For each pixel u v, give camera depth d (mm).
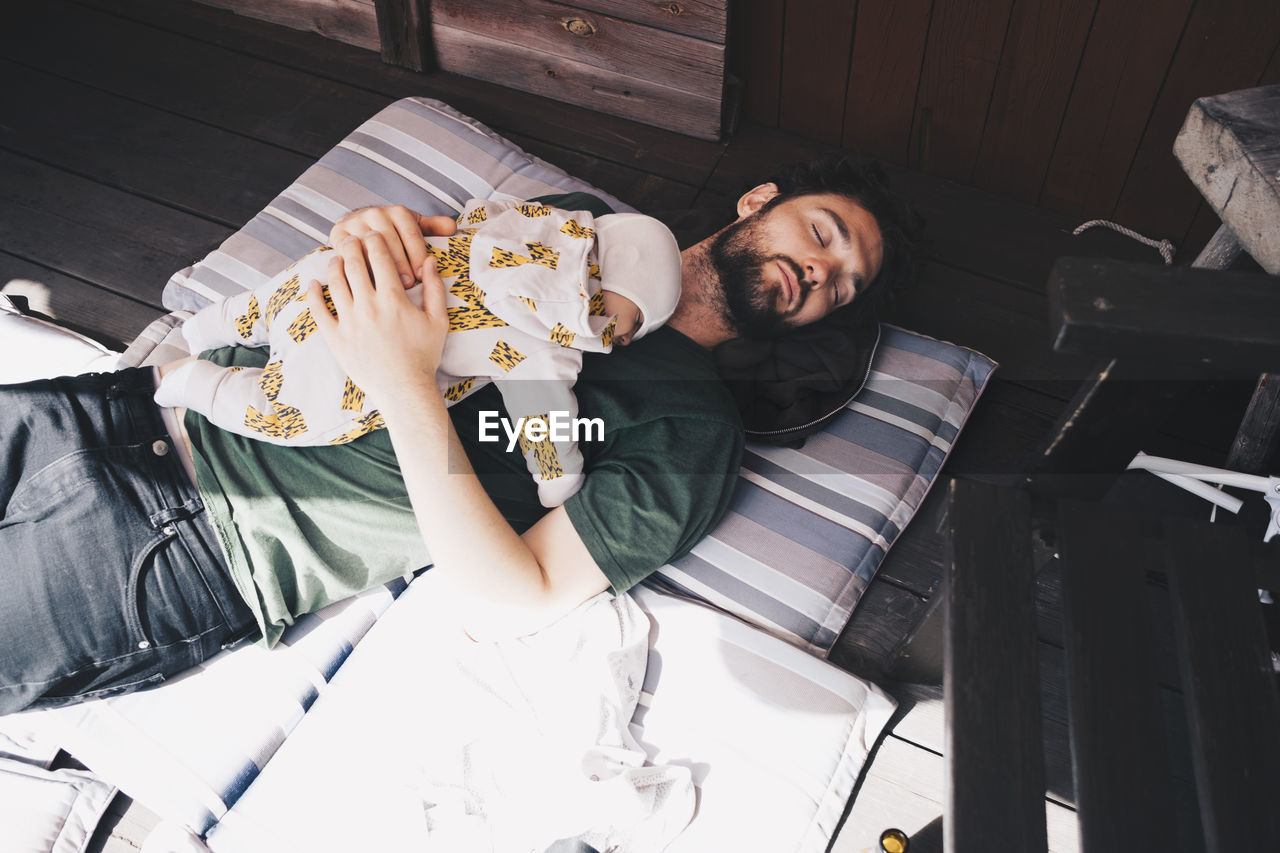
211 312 1555
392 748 1400
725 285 1580
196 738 1422
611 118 2314
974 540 1141
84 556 1335
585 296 1342
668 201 2168
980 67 1977
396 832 1338
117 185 2180
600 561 1383
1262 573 1364
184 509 1390
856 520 1618
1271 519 1521
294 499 1409
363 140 2039
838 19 2023
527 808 1318
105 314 2002
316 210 1941
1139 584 1125
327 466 1415
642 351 1525
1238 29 1705
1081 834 992
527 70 2311
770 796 1360
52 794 1439
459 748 1377
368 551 1454
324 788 1382
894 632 1623
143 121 2285
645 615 1497
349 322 1330
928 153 2199
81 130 2266
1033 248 2092
